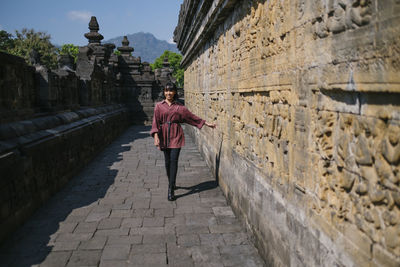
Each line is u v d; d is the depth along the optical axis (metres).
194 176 6.27
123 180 5.98
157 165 7.32
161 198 4.93
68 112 6.93
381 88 1.25
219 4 4.34
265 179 2.96
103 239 3.48
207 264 2.99
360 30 1.39
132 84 17.69
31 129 4.57
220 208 4.48
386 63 1.22
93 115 8.92
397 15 1.16
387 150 1.26
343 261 1.60
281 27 2.41
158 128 4.92
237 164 4.14
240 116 3.96
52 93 5.97
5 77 4.24
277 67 2.53
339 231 1.64
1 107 4.12
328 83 1.69
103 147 9.37
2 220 3.34
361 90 1.38
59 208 4.43
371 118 1.37
